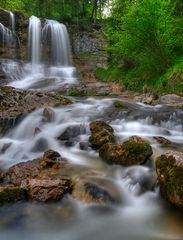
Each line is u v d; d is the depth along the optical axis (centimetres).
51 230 459
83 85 1917
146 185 574
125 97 1500
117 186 568
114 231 461
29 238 439
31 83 2078
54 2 3409
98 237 445
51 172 624
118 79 1994
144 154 632
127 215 505
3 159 759
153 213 510
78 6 3412
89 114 1090
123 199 541
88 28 2986
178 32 1708
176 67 1466
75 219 487
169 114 1073
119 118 1062
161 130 985
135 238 441
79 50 2772
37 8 3512
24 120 981
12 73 2216
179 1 1911
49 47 2673
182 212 496
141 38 1545
